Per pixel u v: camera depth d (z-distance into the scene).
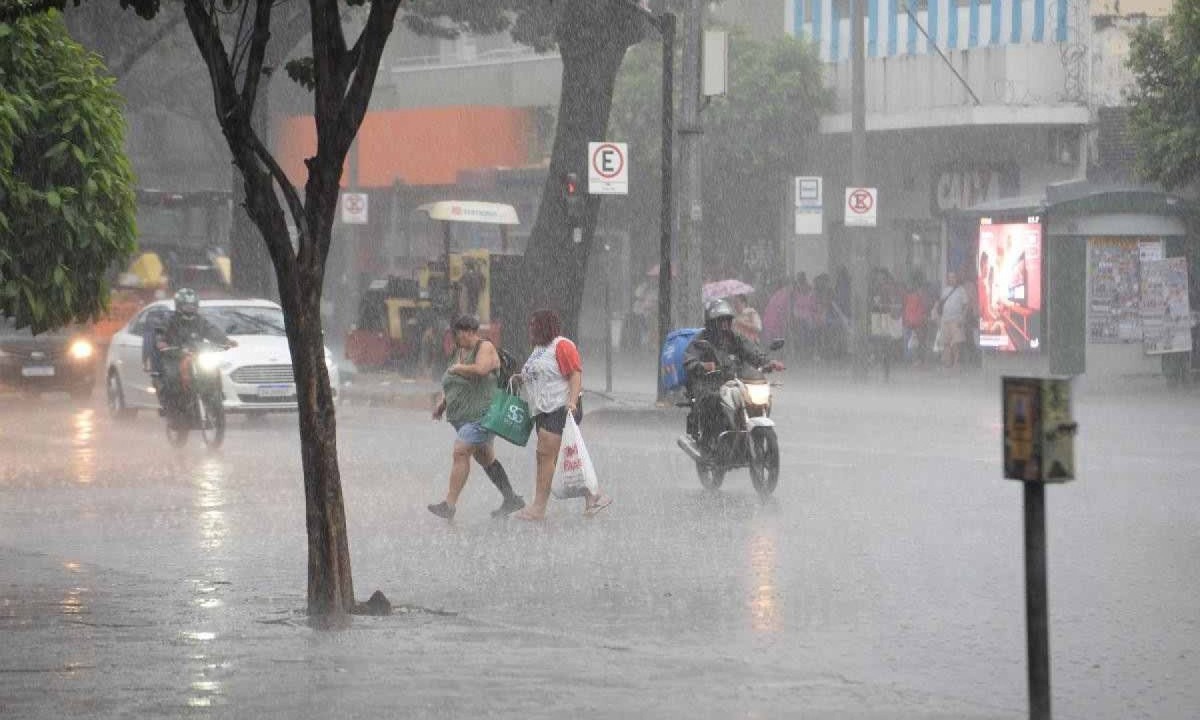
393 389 76.25
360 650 22.33
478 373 36.62
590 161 62.47
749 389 40.69
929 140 99.81
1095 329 73.69
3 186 31.83
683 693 19.75
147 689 19.95
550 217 77.56
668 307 62.53
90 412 68.50
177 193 101.62
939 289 100.44
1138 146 75.81
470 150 121.31
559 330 37.16
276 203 24.02
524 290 78.50
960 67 94.88
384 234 128.62
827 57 102.94
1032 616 15.23
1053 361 73.69
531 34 83.88
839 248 105.50
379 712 18.77
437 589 27.92
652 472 46.16
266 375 61.34
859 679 20.78
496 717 18.53
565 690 19.92
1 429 60.78
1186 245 74.31
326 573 25.00
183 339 54.03
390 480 44.66
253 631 23.75
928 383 81.56
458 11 83.38
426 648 22.50
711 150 102.25
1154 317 73.94
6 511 38.56
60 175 32.81
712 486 41.91
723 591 27.48
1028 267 75.31
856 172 80.88
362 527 35.88
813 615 25.28
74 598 26.81
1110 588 27.31
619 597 27.03
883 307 93.31
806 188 79.75
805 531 34.44
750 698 19.48
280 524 36.38
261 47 23.50
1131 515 35.94
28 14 25.67
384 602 25.50
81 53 33.38
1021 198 80.12
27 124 32.38
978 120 92.88
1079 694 20.05
